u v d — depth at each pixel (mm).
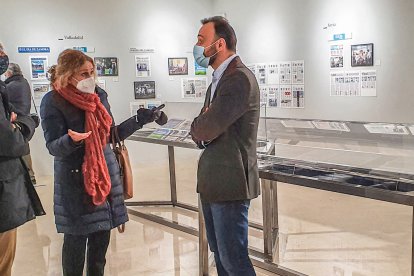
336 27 5684
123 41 6934
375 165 2453
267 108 6789
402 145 2656
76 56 2395
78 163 2441
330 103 5918
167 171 6562
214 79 2219
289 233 3816
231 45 2191
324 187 2439
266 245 3299
